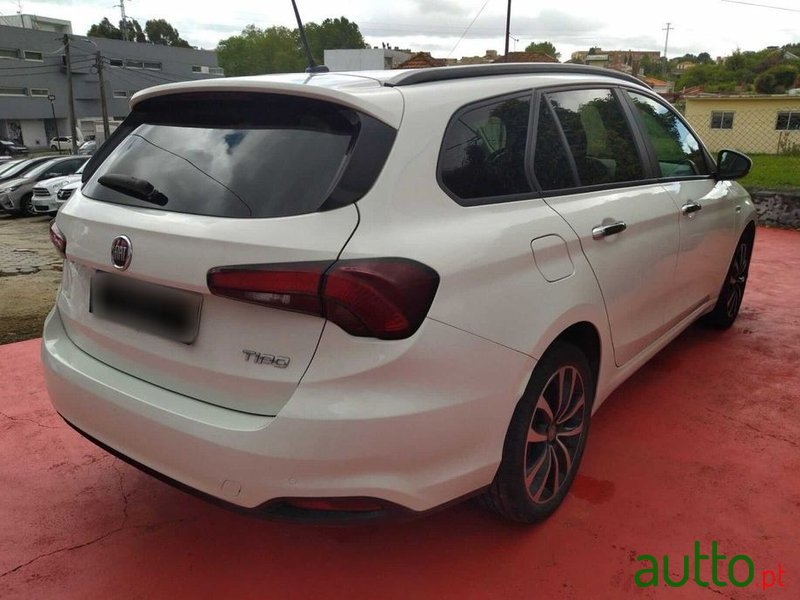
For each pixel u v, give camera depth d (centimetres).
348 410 171
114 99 6041
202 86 210
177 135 220
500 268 201
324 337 171
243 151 198
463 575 224
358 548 239
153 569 230
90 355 227
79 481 286
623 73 322
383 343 173
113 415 204
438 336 181
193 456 184
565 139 256
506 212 215
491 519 253
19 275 852
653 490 270
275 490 175
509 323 202
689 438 312
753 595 212
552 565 228
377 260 172
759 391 364
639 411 341
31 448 313
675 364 404
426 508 191
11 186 1582
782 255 728
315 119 195
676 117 362
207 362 188
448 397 185
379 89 200
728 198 393
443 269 184
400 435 177
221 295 176
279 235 172
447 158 203
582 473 282
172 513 263
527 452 228
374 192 181
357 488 176
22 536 249
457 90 217
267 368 178
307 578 225
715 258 381
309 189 181
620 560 229
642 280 285
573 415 254
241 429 176
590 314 241
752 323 484
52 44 5528
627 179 292
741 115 3178
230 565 232
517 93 239
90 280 224
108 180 211
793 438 312
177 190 200
